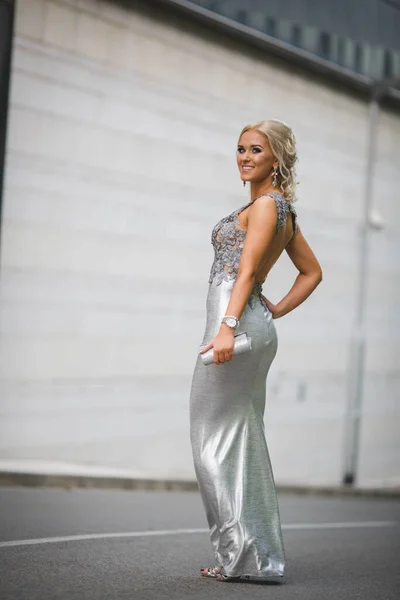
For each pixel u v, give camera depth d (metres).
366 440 19.88
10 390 13.88
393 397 20.44
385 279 20.16
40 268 14.16
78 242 14.59
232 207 16.80
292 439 18.05
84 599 5.48
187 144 16.05
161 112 15.63
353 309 19.16
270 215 6.16
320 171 18.42
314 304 18.39
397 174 20.30
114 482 13.18
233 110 16.78
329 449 18.70
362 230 19.25
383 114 19.88
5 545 7.19
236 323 6.00
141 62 15.31
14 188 13.77
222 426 6.23
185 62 15.97
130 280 15.31
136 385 15.47
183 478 15.20
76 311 14.62
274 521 6.23
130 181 15.24
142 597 5.64
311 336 18.34
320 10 17.86
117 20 14.93
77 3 14.38
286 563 7.57
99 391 14.96
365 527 10.79
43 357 14.25
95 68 14.68
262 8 16.86
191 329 16.23
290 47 17.36
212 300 6.27
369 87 18.88
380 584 6.89
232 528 6.14
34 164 13.99
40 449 14.25
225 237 6.31
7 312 13.80
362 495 17.45
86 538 7.89
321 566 7.55
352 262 19.12
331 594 6.21
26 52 13.81
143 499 11.55
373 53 18.91
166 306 15.85
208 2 15.98
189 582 6.18
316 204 18.39
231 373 6.20
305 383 18.23
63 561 6.71
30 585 5.77
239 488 6.17
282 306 6.67
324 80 18.38
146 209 15.48
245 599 5.73
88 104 14.62
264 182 6.39
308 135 18.17
